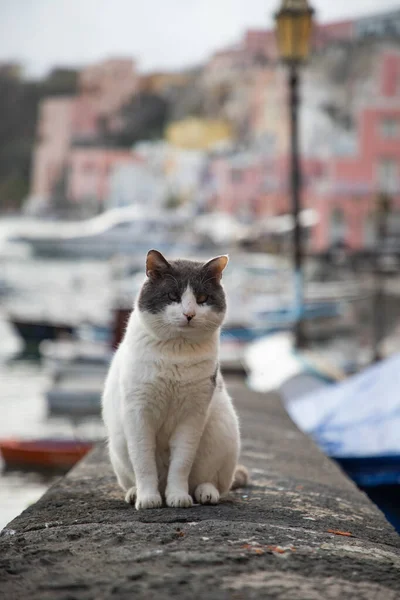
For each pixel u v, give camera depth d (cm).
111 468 618
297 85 1598
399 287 4375
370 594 328
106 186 10269
